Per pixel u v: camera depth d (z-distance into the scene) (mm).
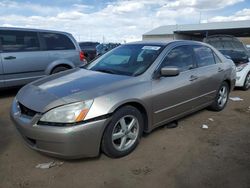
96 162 3277
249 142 3936
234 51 8844
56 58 7141
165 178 2963
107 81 3484
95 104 3047
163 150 3623
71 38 7574
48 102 3047
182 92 4152
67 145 2928
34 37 6773
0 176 2971
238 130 4426
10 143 3803
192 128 4465
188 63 4449
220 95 5453
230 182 2898
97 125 3029
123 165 3225
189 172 3084
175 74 3707
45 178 2945
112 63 4285
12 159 3346
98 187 2801
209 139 4020
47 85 3541
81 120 2945
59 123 2928
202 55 4855
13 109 3463
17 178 2938
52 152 3004
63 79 3736
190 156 3467
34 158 3369
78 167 3166
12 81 6418
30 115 3129
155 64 3863
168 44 4293
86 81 3533
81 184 2848
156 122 3852
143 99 3508
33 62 6699
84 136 2969
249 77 8047
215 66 5086
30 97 3297
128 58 4223
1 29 6230
